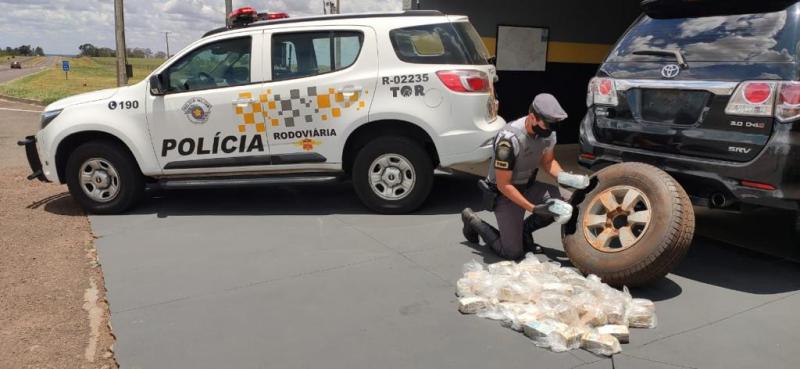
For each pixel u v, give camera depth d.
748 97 3.49
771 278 3.85
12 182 7.12
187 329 3.24
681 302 3.49
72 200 6.21
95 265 4.27
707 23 3.86
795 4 3.47
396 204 5.36
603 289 3.36
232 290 3.75
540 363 2.84
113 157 5.46
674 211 3.42
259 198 6.11
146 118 5.38
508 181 3.91
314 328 3.23
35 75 53.34
